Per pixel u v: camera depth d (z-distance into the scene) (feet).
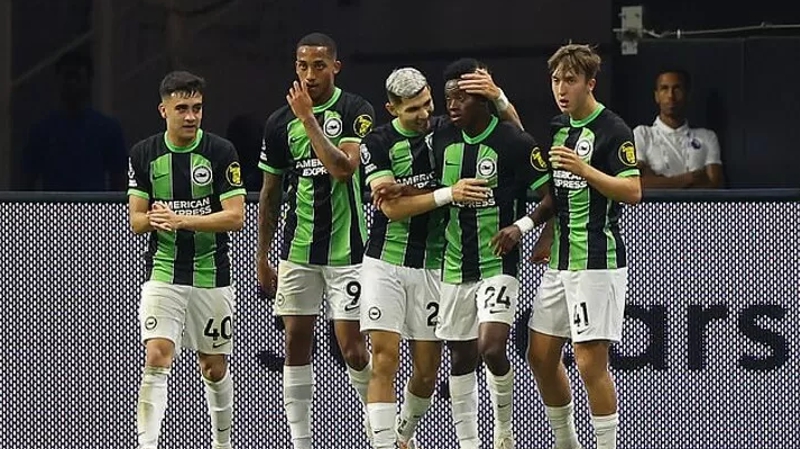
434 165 91.81
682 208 100.53
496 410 92.94
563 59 88.99
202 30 115.85
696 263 100.68
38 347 101.65
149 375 92.73
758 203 100.42
